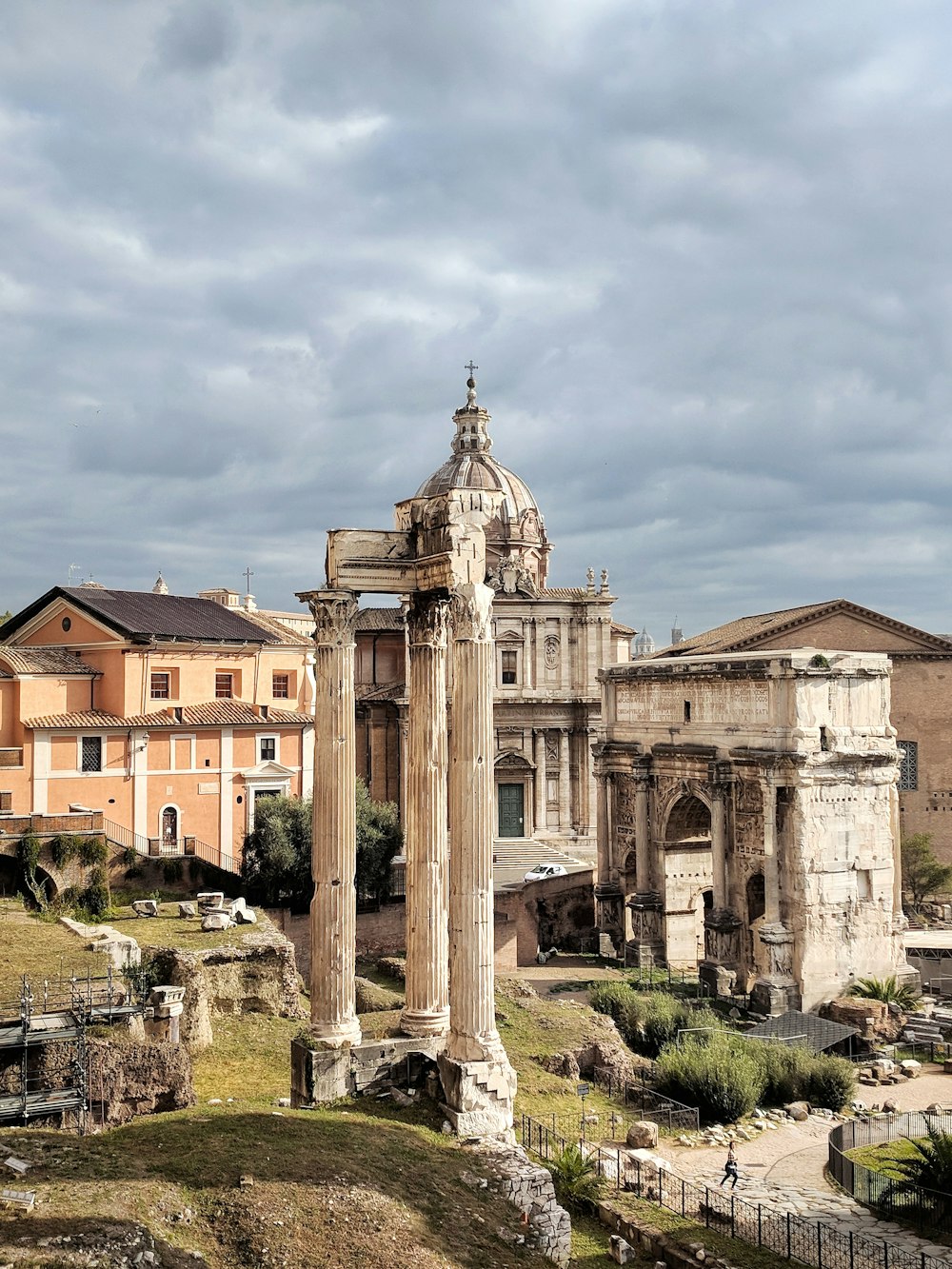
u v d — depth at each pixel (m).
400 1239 22.70
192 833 66.94
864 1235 32.59
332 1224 22.67
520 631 97.56
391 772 100.88
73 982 36.66
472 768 29.95
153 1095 33.97
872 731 66.56
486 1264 23.00
